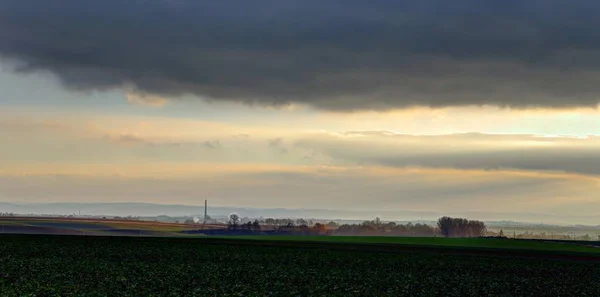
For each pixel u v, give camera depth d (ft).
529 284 212.43
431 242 462.19
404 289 194.08
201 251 312.91
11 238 380.78
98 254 284.00
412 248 367.04
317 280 208.33
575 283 217.77
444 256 312.09
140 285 185.88
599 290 202.08
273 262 265.13
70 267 225.97
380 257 299.38
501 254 333.42
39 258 257.55
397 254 319.27
